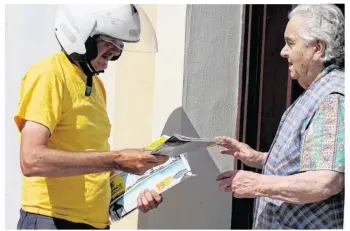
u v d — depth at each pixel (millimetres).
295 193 3010
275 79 4062
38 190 3211
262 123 4027
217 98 3883
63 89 3166
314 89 3102
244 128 3955
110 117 4090
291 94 4074
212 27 3848
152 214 3887
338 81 3055
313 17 3086
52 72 3143
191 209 3857
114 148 4062
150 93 3936
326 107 3018
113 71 4070
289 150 3107
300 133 3086
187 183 3836
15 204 4445
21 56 4395
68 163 3045
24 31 4383
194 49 3801
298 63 3137
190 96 3801
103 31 3191
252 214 3982
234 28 3924
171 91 3818
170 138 2990
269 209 3207
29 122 3080
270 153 3230
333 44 3072
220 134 3904
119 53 3297
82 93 3223
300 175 3016
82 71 3246
